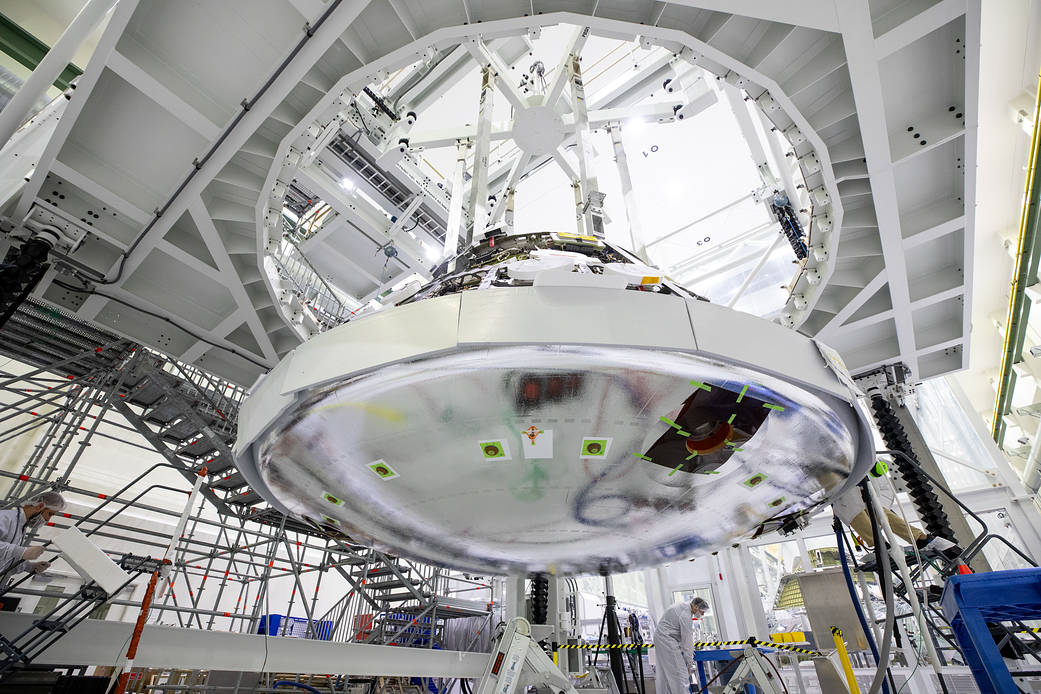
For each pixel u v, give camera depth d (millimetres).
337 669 6051
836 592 7973
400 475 3199
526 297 2598
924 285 8297
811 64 6094
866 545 4273
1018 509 11617
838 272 8117
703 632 14195
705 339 2559
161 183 6812
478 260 4570
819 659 7691
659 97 16047
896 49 5594
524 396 2648
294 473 3520
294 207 12039
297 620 12320
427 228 12938
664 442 2916
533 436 2822
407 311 2688
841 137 6723
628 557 4727
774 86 6176
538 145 9695
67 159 6406
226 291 8414
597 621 15031
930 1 5344
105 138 6465
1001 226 13359
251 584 13688
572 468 3053
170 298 8336
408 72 11695
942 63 6066
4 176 6293
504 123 9727
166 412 9008
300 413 2912
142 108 6270
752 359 2609
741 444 3006
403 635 10469
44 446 7195
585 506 3449
